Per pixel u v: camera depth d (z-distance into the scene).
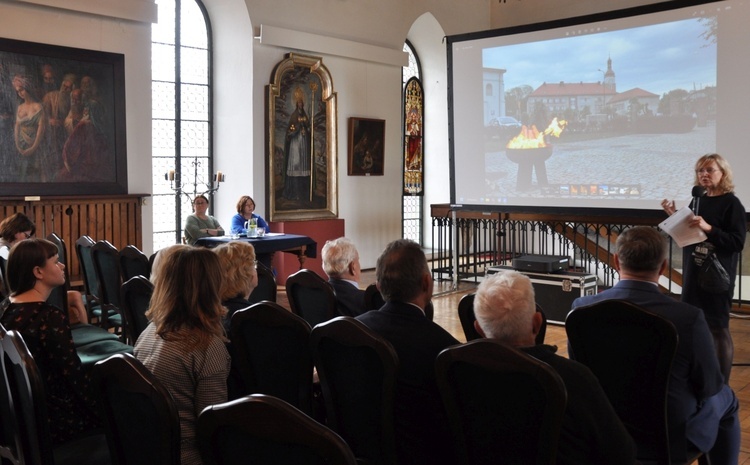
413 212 13.84
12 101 7.69
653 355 2.65
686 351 2.77
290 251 8.66
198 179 10.59
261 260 8.30
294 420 1.44
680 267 9.73
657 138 7.90
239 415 1.49
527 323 2.25
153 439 1.92
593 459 2.12
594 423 2.08
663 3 7.71
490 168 9.22
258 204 10.23
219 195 10.67
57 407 3.03
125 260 5.26
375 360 2.38
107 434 2.11
